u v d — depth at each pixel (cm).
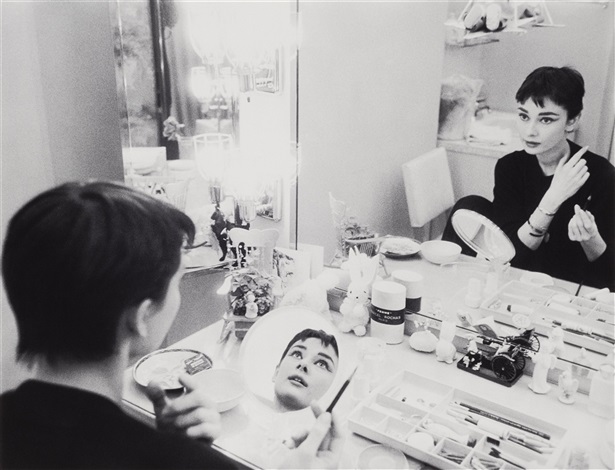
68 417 64
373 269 155
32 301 67
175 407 90
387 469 106
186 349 153
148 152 172
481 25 125
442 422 118
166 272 72
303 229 173
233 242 168
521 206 130
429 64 134
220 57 166
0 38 142
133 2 160
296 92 161
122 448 64
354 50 146
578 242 125
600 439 114
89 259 65
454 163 137
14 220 68
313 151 163
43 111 155
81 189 70
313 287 157
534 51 120
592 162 119
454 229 142
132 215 69
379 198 153
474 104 131
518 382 134
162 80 167
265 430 122
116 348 71
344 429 118
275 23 160
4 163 147
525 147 126
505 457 109
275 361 137
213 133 173
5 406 65
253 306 155
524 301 135
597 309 125
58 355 69
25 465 61
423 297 151
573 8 114
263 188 175
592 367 127
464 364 139
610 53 112
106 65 170
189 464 66
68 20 158
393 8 136
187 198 177
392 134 145
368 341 144
